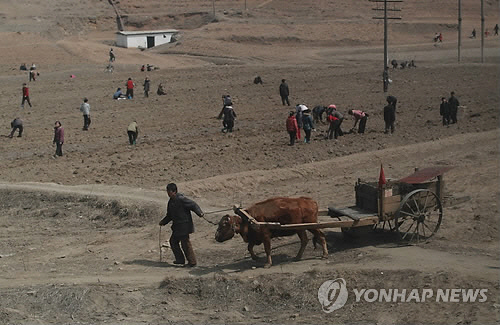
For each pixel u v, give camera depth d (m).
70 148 49.41
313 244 24.55
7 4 158.62
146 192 34.00
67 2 167.25
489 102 67.12
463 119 58.47
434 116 60.84
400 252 23.09
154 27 166.12
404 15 166.25
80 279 22.14
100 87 82.38
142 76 91.50
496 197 30.88
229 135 53.44
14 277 22.64
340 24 156.75
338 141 49.88
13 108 67.88
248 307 19.88
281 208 22.50
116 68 104.19
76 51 114.12
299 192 34.69
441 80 85.56
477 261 21.73
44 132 55.72
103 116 63.25
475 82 82.69
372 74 92.00
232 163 43.28
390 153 43.75
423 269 20.98
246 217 22.28
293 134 48.66
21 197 34.69
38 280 22.22
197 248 25.48
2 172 41.84
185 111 65.56
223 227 22.06
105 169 41.97
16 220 31.61
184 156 45.56
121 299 20.30
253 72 94.94
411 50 133.00
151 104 69.88
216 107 67.62
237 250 24.98
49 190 35.03
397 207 24.05
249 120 60.56
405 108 65.81
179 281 21.41
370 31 153.00
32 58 107.62
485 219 26.98
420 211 24.25
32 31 143.12
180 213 23.00
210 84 83.62
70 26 155.75
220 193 35.50
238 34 146.00
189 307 19.98
